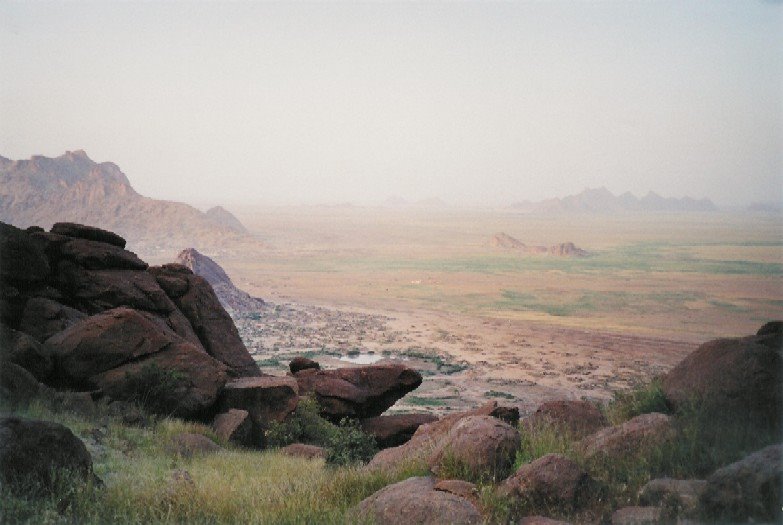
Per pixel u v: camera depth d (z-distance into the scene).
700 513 7.11
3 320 21.83
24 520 8.16
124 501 9.40
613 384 100.94
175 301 29.39
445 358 127.12
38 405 16.16
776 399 9.13
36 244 23.88
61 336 21.30
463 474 9.05
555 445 9.89
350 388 28.09
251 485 11.39
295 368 30.69
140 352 21.95
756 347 9.85
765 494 6.91
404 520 7.96
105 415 18.22
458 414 13.34
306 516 8.78
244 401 23.44
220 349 29.70
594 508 7.86
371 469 11.14
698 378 10.08
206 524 8.79
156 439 16.98
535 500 8.09
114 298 25.86
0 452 9.02
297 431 23.48
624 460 8.98
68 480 9.30
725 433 8.73
